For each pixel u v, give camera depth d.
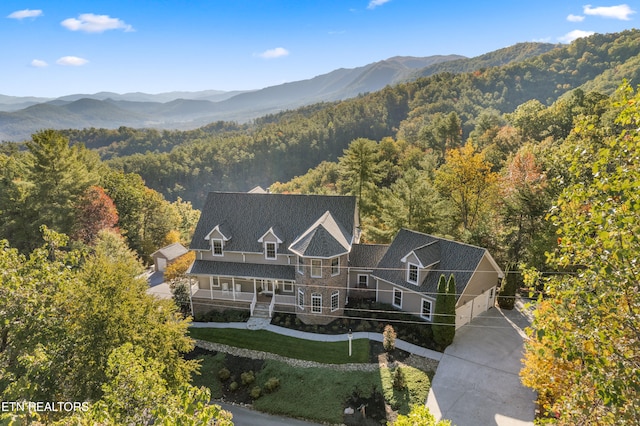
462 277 32.84
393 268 36.09
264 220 39.50
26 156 53.31
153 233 65.69
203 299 37.66
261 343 32.28
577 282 10.54
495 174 48.47
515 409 24.27
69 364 17.81
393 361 29.22
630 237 8.87
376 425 23.94
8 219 44.50
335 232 35.53
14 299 15.99
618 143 10.64
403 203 46.53
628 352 9.23
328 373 28.22
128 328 19.80
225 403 26.81
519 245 39.84
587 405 10.06
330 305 34.38
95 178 51.28
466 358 29.31
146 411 12.30
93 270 20.22
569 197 11.13
